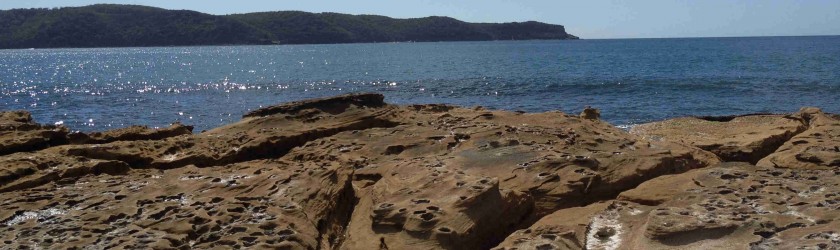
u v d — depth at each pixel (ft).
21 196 33.06
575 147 42.91
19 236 27.45
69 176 37.50
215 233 27.61
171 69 232.12
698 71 172.45
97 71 222.48
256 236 27.20
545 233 27.25
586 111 61.36
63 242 26.58
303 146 47.01
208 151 44.78
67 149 41.55
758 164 41.60
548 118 54.49
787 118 59.93
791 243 24.08
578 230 27.71
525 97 116.88
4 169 36.06
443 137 46.57
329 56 343.46
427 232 27.63
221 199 31.86
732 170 35.17
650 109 97.86
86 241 26.63
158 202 31.81
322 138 48.96
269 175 35.47
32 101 116.88
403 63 248.93
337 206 33.71
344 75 182.91
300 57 337.72
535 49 437.58
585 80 148.97
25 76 194.90
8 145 42.19
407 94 125.80
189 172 37.73
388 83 150.92
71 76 193.36
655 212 27.86
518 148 40.86
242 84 154.20
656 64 217.77
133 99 120.26
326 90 136.77
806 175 33.96
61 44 592.19
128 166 40.37
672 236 25.80
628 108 99.25
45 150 41.68
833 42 486.38
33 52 542.16
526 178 35.47
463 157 39.68
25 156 38.93
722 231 25.70
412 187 32.78
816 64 186.60
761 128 56.18
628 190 34.01
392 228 28.73
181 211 29.89
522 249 25.35
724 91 118.83
